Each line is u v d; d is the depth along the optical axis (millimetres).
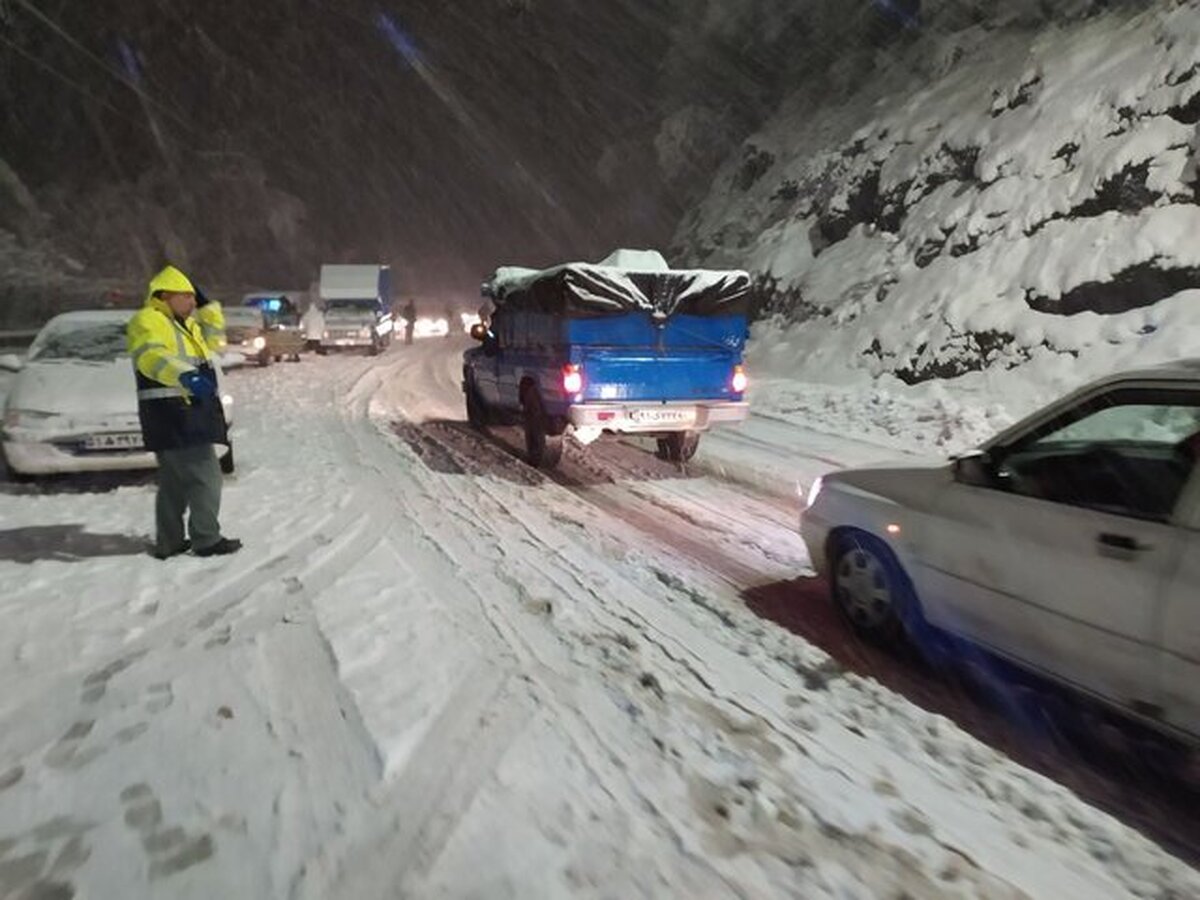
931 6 25969
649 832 2816
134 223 48312
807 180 23297
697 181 43875
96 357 8398
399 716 3523
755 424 12578
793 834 2859
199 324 5633
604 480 8828
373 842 2701
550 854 2672
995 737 3639
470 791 3004
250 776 3055
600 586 5379
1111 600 3246
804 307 18891
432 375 19078
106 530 6199
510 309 9773
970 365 13406
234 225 56344
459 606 4871
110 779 3010
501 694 3766
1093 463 3781
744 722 3645
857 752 3451
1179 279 11773
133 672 3871
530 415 9352
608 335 8328
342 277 25766
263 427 11242
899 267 16781
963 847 2848
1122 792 3246
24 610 4586
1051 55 16953
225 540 5688
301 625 4480
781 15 38750
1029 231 14289
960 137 17484
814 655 4430
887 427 11766
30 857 2582
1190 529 3068
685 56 48031
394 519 6785
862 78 28438
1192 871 2781
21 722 3400
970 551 3896
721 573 5781
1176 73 13469
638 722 3578
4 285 32156
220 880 2504
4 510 6719
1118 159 13273
